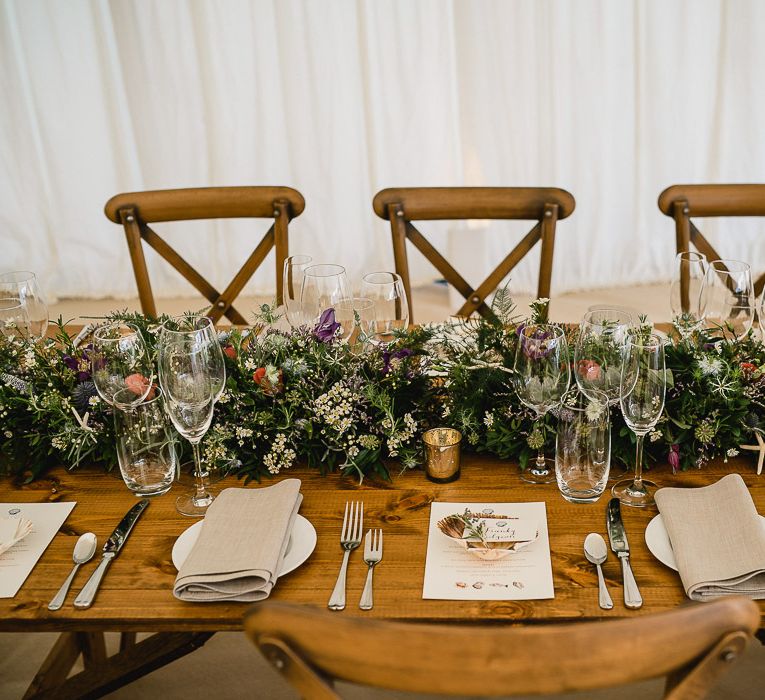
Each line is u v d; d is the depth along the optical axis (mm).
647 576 1197
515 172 4090
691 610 768
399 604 1159
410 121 4020
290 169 4121
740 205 2299
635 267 4242
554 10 3791
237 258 4250
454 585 1189
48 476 1519
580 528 1305
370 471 1486
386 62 3912
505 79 3922
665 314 3910
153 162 4113
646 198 4125
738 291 1732
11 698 1941
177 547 1271
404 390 1506
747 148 3988
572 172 4070
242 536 1251
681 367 1457
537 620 1127
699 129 3994
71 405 1516
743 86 3883
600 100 3939
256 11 3840
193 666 2008
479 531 1271
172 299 4301
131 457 1422
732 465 1463
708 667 795
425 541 1294
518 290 4207
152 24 3869
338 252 4250
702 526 1232
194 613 1161
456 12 3832
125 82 3971
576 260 4207
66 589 1204
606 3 3783
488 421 1464
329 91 3961
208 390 1326
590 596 1163
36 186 4148
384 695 1899
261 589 1172
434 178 4133
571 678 756
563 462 1352
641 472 1441
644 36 3834
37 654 2066
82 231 4223
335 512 1375
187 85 3967
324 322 1590
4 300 1727
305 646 777
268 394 1486
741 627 775
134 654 1744
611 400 1398
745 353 1524
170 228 4195
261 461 1503
